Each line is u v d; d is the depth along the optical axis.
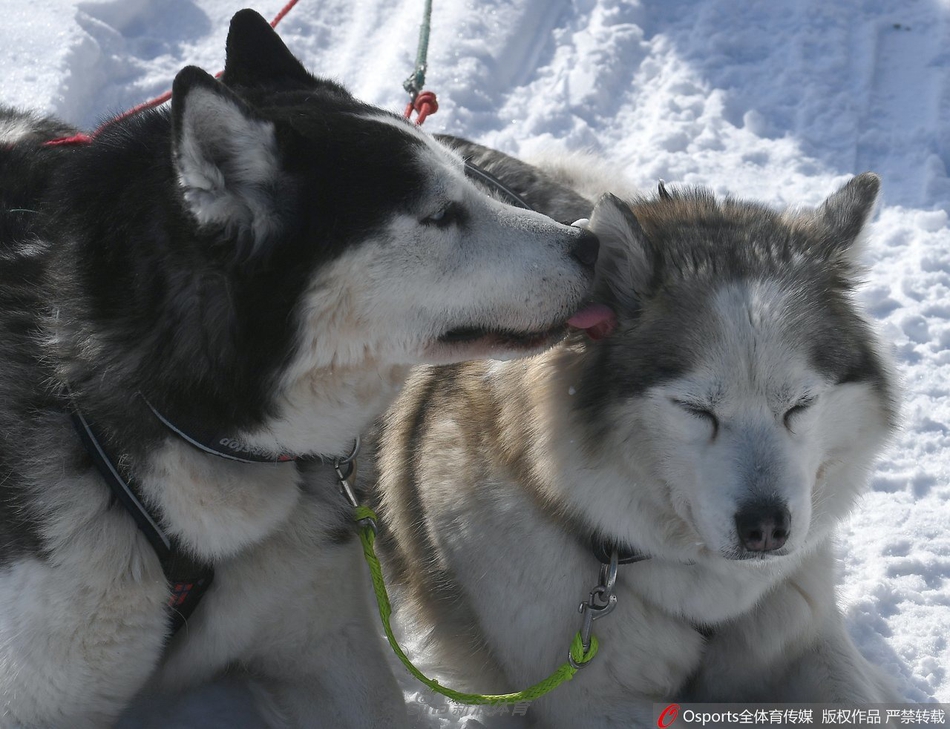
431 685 1.67
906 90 3.02
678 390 1.57
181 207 1.49
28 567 1.54
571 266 1.59
